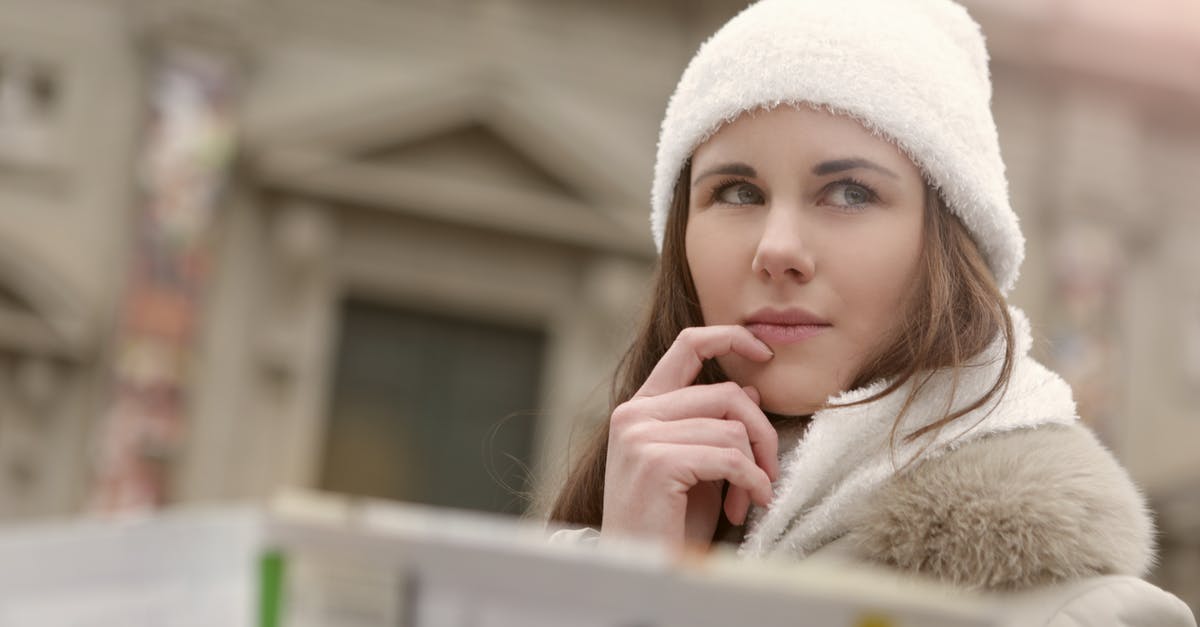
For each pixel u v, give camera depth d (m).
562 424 9.84
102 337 8.86
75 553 0.52
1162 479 10.25
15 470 8.65
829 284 0.97
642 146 10.09
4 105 8.94
